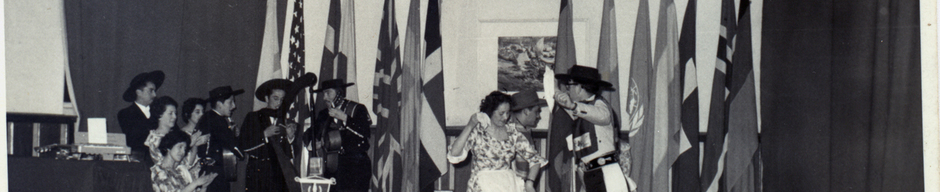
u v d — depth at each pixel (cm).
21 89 327
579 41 425
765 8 410
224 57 394
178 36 369
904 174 317
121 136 331
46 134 328
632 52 414
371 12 455
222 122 358
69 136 332
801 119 380
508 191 333
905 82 321
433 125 408
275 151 374
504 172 337
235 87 400
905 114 320
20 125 321
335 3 445
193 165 340
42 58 334
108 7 349
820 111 369
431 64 414
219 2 397
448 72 439
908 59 320
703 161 404
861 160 338
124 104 338
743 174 397
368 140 412
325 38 441
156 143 331
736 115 401
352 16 447
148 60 354
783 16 400
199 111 352
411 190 407
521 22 434
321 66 437
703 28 421
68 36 341
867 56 340
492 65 434
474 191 335
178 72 365
